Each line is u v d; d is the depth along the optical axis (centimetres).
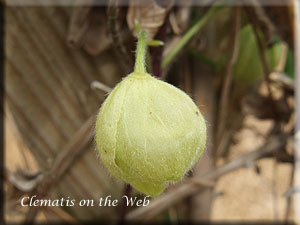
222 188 20
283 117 16
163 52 12
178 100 9
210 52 14
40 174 12
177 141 9
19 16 12
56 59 13
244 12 14
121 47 11
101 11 12
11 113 13
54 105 13
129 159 9
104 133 9
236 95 16
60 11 13
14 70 13
